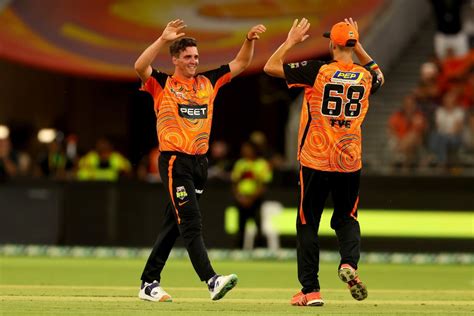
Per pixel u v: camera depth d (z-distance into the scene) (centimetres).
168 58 7294
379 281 4788
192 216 3148
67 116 9612
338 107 3180
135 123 9619
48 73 9612
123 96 9562
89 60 7319
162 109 3188
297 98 9075
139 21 7550
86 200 6462
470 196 6259
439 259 6109
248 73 7125
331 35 3225
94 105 9575
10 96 9650
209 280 3106
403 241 6275
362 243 6297
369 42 7712
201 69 7181
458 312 3172
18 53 7212
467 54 7700
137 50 7419
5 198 6494
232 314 3005
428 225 6266
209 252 6269
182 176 3161
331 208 6184
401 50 8125
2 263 5619
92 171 6906
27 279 4559
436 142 7325
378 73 3266
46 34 7400
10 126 9619
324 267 5609
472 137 7319
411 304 3462
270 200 6412
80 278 4666
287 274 5125
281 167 7150
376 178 6297
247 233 6462
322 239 6197
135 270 5216
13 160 8019
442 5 7769
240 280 4722
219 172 7100
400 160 7338
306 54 7012
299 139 3250
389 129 7556
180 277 4762
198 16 7538
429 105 7550
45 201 6481
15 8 7438
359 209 6306
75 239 6462
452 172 6619
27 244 6462
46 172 7806
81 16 7531
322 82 3172
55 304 3309
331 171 3195
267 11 7419
